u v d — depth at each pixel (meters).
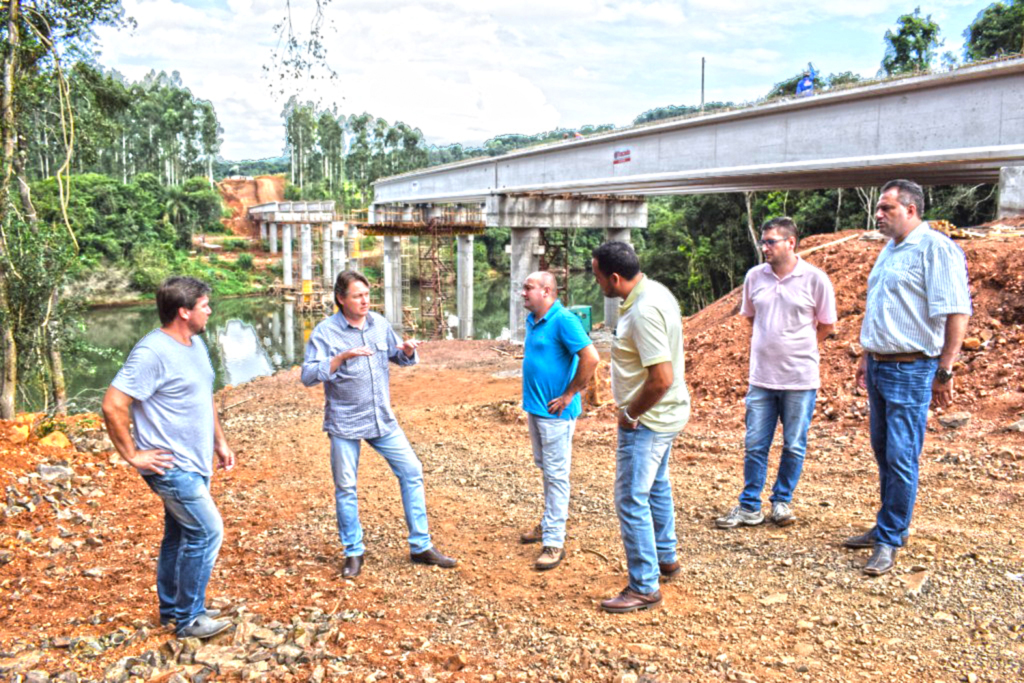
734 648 3.38
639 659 3.30
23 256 9.82
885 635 3.41
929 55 33.31
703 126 20.31
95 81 12.70
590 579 4.36
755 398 4.88
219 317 51.50
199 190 85.44
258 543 5.36
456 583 4.47
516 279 31.00
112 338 41.88
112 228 60.47
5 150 9.79
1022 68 12.98
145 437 3.54
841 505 5.11
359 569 4.75
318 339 4.64
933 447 5.97
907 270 4.05
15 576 4.70
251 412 12.63
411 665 3.41
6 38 10.06
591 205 32.22
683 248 40.94
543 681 3.20
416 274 76.56
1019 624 3.36
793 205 37.12
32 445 7.32
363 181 100.56
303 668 3.40
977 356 7.24
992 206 26.41
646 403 3.65
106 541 5.38
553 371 4.66
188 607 3.76
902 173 17.64
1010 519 4.49
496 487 6.50
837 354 8.22
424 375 17.41
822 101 16.59
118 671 3.32
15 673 3.33
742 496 4.98
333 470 4.75
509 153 29.30
